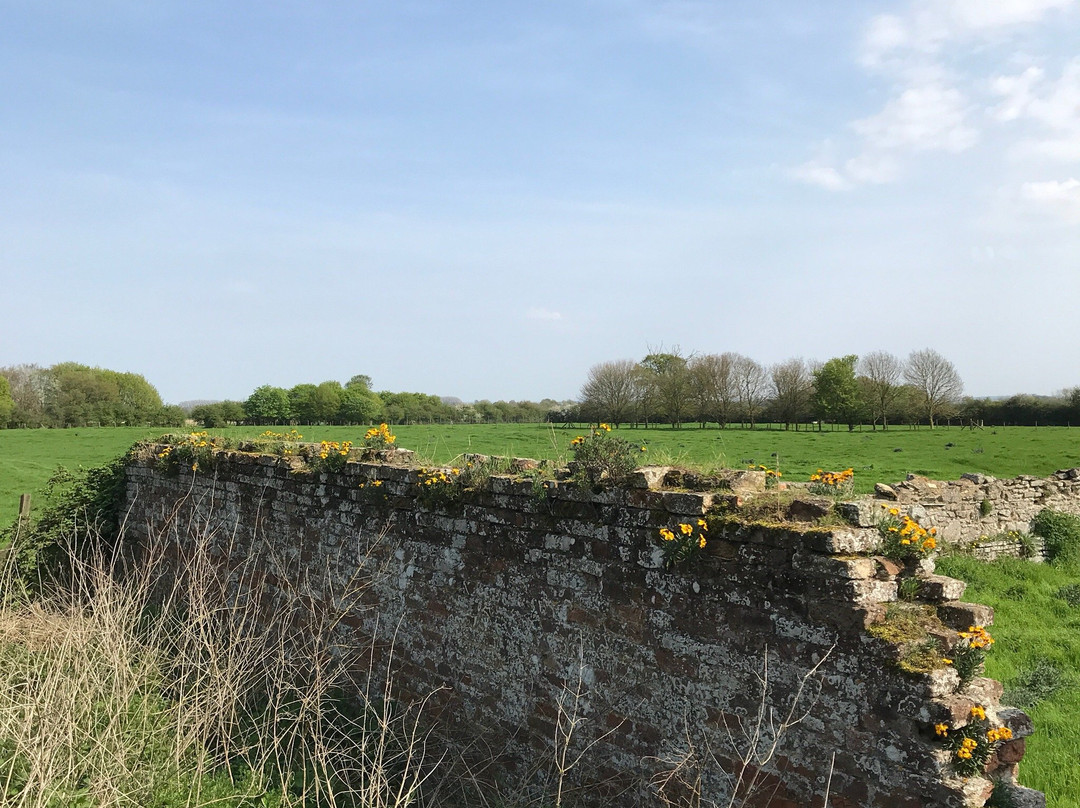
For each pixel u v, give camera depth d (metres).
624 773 5.63
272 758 6.92
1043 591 12.70
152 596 12.03
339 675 8.62
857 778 4.30
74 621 7.23
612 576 5.84
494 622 6.89
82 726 6.25
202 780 6.24
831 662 4.46
